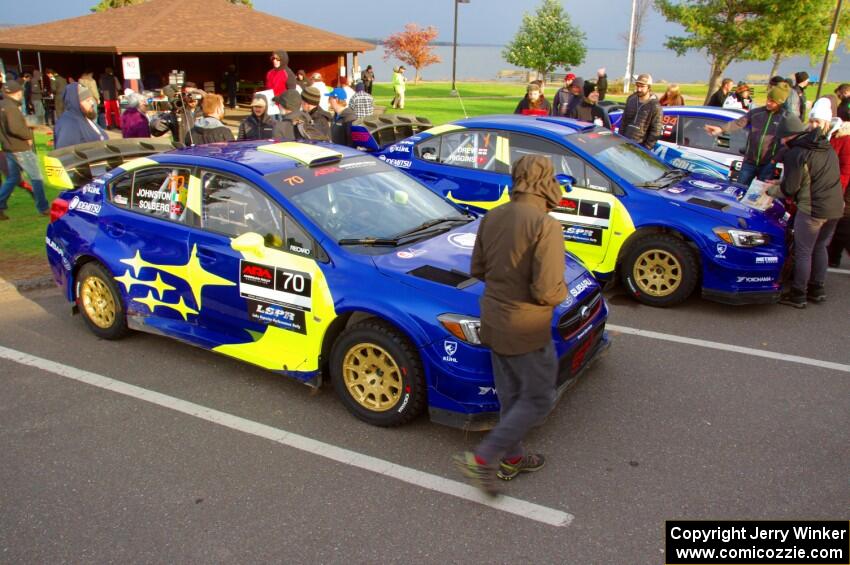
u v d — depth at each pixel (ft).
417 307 12.21
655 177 21.16
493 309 10.25
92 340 17.67
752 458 12.16
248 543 10.10
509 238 9.92
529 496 11.15
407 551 9.89
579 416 13.70
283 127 25.17
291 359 14.02
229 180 14.85
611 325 18.58
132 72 52.26
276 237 14.01
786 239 19.74
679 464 11.99
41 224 28.50
